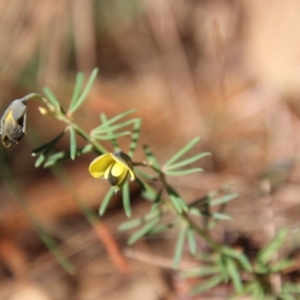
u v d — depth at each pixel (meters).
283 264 0.35
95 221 0.38
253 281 0.35
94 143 0.32
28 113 0.47
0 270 0.41
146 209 0.42
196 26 0.57
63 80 0.50
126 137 0.45
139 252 0.40
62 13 0.51
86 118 0.46
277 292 0.35
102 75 0.53
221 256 0.35
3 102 0.47
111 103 0.49
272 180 0.42
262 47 0.53
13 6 0.48
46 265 0.40
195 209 0.34
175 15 0.57
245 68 0.53
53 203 0.42
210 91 0.50
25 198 0.43
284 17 0.52
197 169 0.32
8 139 0.30
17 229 0.42
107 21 0.56
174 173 0.33
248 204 0.40
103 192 0.43
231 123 0.47
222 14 0.56
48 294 0.39
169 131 0.47
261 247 0.39
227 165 0.43
